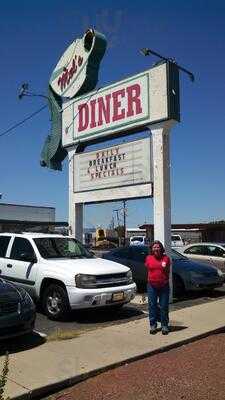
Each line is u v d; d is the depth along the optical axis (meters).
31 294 11.68
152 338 9.28
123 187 14.30
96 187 15.21
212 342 9.37
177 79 13.41
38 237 12.26
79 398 6.42
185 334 9.62
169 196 13.28
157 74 13.41
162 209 13.09
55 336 9.32
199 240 54.03
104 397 6.39
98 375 7.36
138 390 6.60
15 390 6.48
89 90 16.08
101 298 10.76
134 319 11.24
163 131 13.28
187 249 20.86
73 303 10.67
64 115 16.75
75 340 9.11
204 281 14.79
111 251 16.61
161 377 7.11
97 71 16.12
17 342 8.98
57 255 11.96
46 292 11.22
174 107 13.18
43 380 6.86
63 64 17.00
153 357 8.28
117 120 14.52
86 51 16.08
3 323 8.21
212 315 11.71
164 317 9.65
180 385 6.73
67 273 10.85
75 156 16.17
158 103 13.31
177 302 13.91
